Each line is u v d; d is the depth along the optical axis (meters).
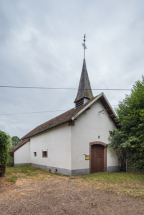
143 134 9.54
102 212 4.23
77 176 9.40
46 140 13.64
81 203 4.82
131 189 6.38
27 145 17.91
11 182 7.45
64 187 6.62
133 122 10.49
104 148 11.71
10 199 5.13
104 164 11.48
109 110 12.09
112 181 7.77
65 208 4.45
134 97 10.77
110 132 11.98
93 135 11.11
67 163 10.09
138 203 4.86
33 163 16.42
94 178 8.52
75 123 10.34
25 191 6.02
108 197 5.39
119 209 4.42
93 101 10.81
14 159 16.75
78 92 13.85
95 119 11.43
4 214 4.06
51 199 5.14
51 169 12.14
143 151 9.70
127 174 9.90
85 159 10.41
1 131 8.34
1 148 8.20
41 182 7.61
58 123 10.76
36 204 4.71
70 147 9.93
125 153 11.82
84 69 14.10
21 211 4.24
